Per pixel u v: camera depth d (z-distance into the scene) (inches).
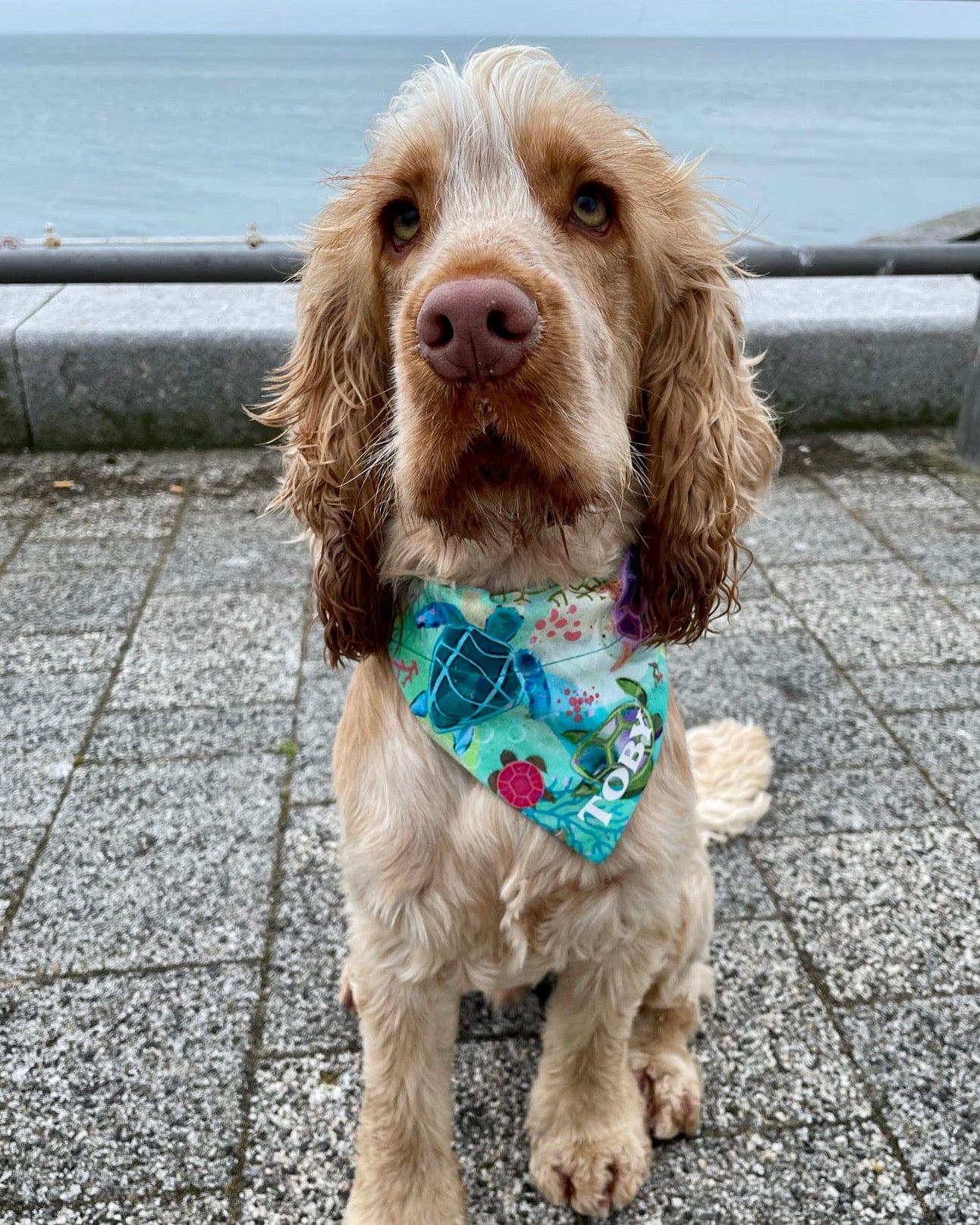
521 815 18.5
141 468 52.9
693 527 19.3
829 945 25.8
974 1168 20.8
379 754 19.3
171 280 45.0
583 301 16.6
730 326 19.6
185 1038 23.2
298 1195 20.3
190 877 27.5
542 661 18.6
